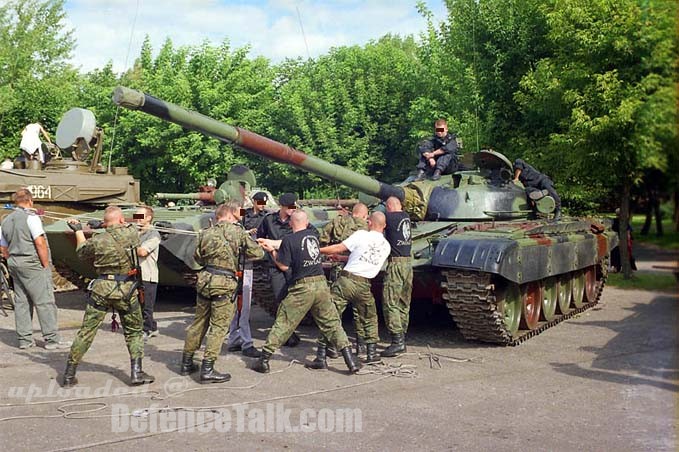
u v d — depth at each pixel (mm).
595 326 10266
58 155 14797
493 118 16844
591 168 13070
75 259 11961
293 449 4840
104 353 8258
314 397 6289
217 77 24703
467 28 17109
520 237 8688
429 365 7664
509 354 8234
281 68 26891
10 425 5395
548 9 14906
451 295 8180
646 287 13867
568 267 10016
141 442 4988
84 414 5711
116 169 15117
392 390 6547
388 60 27281
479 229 8977
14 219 8414
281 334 7207
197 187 23891
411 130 23688
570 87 12922
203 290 6805
